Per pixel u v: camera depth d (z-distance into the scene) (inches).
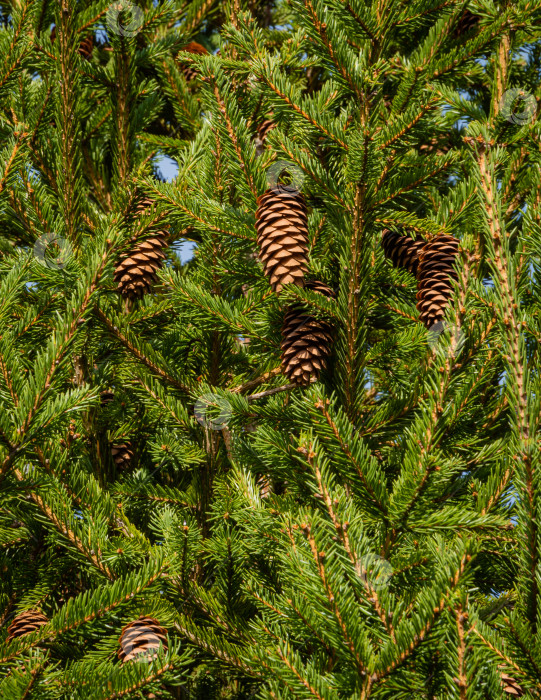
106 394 154.7
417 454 138.2
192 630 142.4
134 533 146.8
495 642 135.7
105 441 152.6
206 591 144.9
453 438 140.6
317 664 138.3
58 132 151.8
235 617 143.6
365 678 135.6
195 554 144.3
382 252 146.6
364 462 138.3
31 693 137.6
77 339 141.6
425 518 138.3
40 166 153.9
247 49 145.3
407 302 148.8
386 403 144.5
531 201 144.3
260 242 144.7
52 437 143.3
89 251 145.1
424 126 144.1
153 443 150.0
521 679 135.7
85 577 148.6
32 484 140.8
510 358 138.0
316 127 144.1
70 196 151.6
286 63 154.5
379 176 143.8
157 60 163.6
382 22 145.8
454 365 138.9
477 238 153.7
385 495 138.4
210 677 146.5
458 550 135.4
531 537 136.9
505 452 143.2
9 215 149.7
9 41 149.9
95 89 160.2
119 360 150.9
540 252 140.1
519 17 147.4
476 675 134.2
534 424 137.3
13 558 147.9
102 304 148.3
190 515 149.3
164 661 137.5
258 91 145.5
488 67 159.9
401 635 135.1
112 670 137.9
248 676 142.2
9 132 152.7
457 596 134.5
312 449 137.6
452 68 147.8
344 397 143.4
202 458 149.6
